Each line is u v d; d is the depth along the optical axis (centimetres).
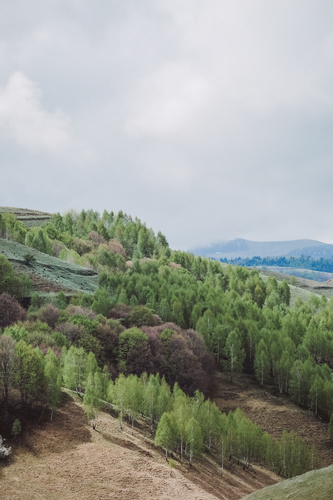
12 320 7369
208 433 5134
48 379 4256
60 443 3750
